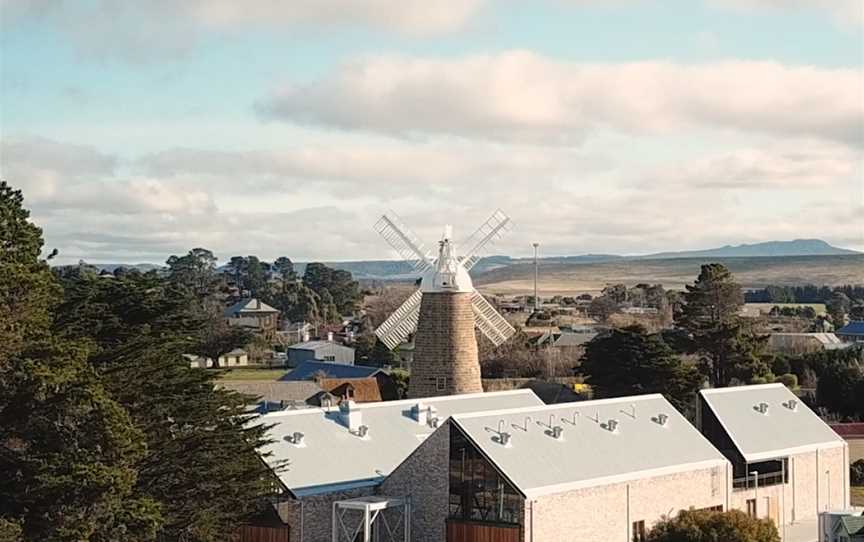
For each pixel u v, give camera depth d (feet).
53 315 182.70
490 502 220.02
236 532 217.56
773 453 293.02
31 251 174.50
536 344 562.66
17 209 174.29
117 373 182.29
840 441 315.78
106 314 189.88
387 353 600.80
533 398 293.84
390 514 230.89
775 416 312.29
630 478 240.12
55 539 153.99
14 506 159.22
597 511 231.71
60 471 156.25
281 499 221.87
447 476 225.15
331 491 224.74
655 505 246.27
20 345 163.73
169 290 201.05
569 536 225.15
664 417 274.16
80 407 160.15
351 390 456.04
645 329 451.53
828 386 440.04
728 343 467.93
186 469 190.19
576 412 258.57
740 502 284.41
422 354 289.12
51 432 160.56
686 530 213.87
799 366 483.92
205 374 199.00
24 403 158.61
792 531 285.02
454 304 287.48
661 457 254.88
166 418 190.29
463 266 304.71
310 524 220.84
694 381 423.64
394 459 246.27
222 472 193.47
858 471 352.49
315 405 431.02
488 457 219.41
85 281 193.26
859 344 561.02
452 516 224.74
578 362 507.30
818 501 306.55
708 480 261.03
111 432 159.94
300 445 236.84
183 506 190.70
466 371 287.89
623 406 272.51
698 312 482.69
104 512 161.79
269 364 636.89
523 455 227.20
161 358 188.34
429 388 287.28
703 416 302.25
